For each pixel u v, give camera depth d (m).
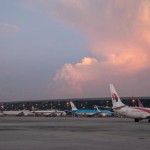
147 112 98.25
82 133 50.25
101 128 64.44
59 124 85.44
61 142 36.00
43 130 58.47
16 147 31.12
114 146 31.80
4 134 48.53
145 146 31.67
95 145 32.78
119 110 102.38
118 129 60.59
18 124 86.25
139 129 60.41
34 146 32.00
